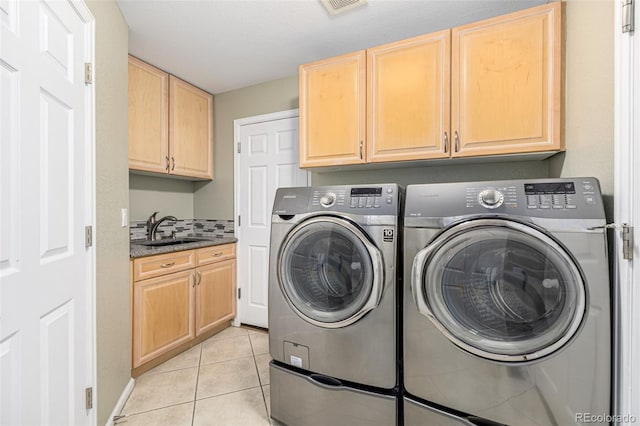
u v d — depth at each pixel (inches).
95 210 51.3
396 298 50.4
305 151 79.1
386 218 51.3
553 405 38.5
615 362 37.0
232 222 114.0
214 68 95.9
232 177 114.1
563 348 38.1
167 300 83.2
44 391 37.8
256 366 82.0
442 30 68.1
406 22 72.2
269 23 72.5
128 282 68.0
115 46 61.7
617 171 38.1
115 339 60.6
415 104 66.9
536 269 40.4
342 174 93.4
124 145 65.7
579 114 49.4
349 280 54.3
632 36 35.9
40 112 37.2
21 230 33.8
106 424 56.0
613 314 37.7
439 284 45.4
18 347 33.3
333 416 53.3
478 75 60.8
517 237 40.9
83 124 47.9
